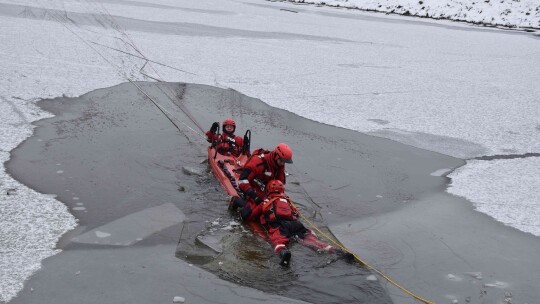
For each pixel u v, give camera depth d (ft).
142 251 18.60
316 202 24.52
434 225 22.89
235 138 27.40
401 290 17.53
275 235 19.22
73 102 36.81
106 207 21.79
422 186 27.66
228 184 23.94
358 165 30.19
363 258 19.47
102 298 15.75
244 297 16.30
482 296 17.53
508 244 21.43
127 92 41.22
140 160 27.53
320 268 18.37
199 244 19.35
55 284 16.22
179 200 23.06
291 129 36.19
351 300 16.61
